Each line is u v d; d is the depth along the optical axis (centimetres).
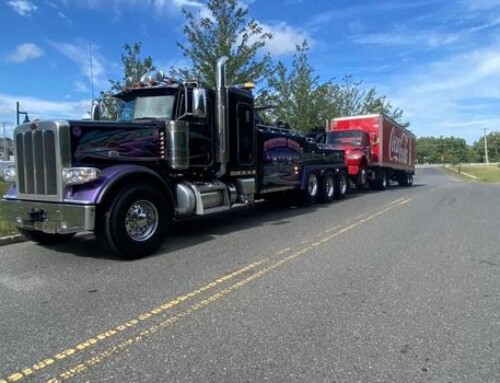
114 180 682
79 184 677
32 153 718
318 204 1455
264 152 1162
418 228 961
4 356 384
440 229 947
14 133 750
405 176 2720
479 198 1638
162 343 404
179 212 840
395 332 423
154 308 490
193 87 857
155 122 812
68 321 457
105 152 730
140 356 380
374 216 1146
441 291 539
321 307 488
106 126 731
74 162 689
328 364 364
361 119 2169
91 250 777
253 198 1068
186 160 844
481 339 408
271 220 1105
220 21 1734
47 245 820
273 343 402
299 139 1344
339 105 3519
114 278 607
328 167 1509
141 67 1756
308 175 1384
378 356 377
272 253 737
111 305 501
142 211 730
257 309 483
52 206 692
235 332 425
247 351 387
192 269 646
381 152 2125
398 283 570
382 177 2138
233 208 1355
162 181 766
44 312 483
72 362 372
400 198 1647
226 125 948
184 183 859
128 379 344
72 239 870
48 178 697
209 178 939
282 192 1347
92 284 581
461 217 1122
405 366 360
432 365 362
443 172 6994
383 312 473
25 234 805
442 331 425
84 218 662
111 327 441
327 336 415
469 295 525
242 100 1021
